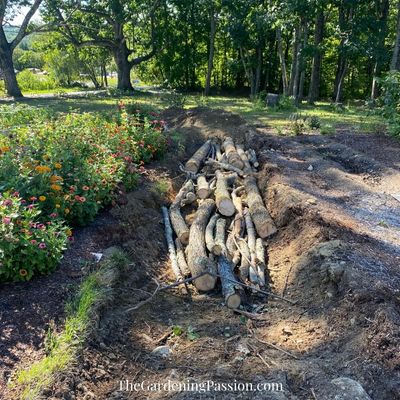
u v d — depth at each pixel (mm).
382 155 8859
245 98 23297
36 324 3391
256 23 19297
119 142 6812
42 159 5207
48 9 22109
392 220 5797
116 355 3420
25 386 2820
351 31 17469
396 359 3119
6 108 9195
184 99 16969
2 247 3574
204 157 8859
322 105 19578
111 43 24500
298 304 4246
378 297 3682
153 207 6336
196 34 26234
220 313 4281
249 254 5133
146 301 4270
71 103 17641
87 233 4898
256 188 6977
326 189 6812
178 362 3482
